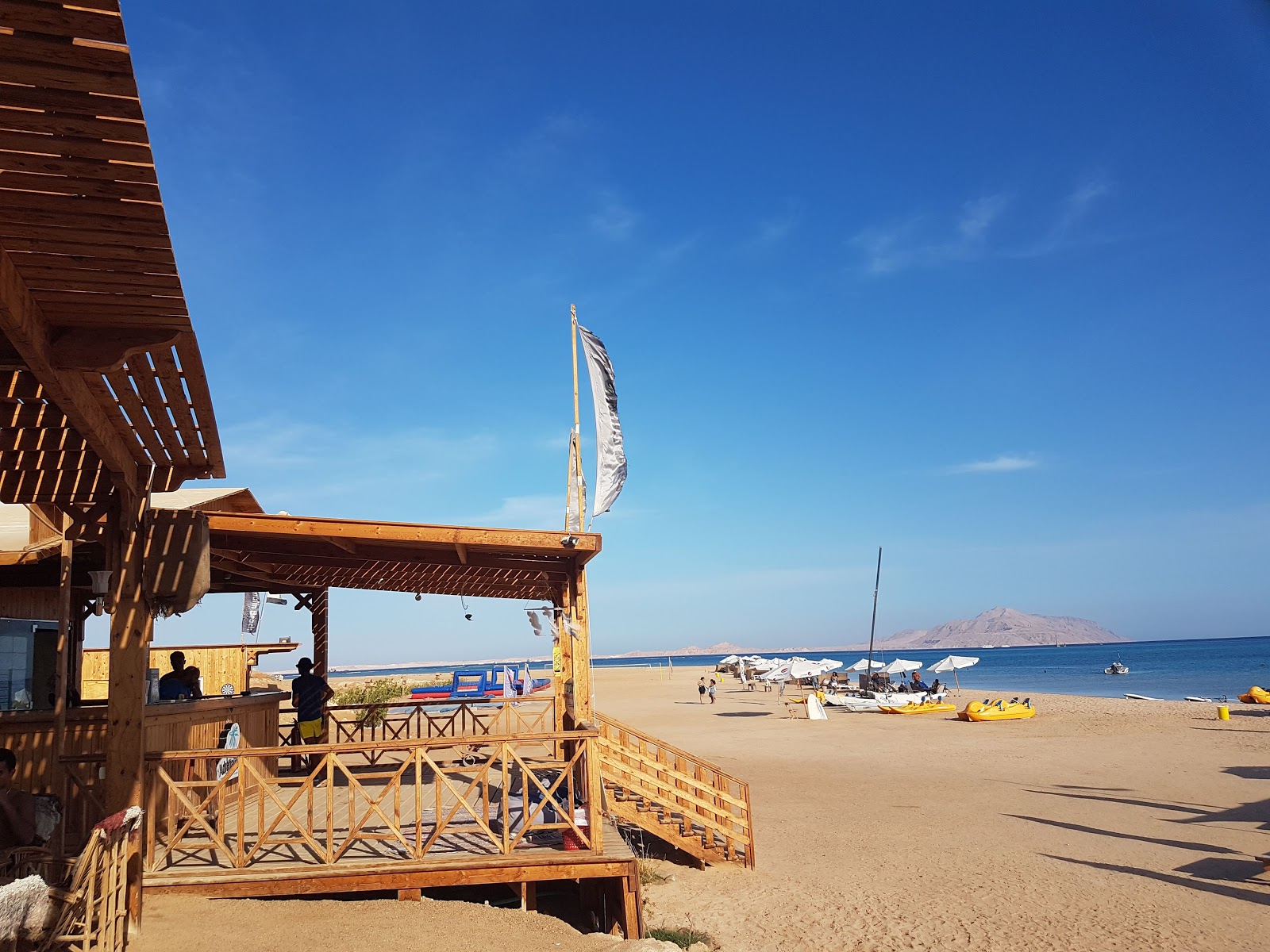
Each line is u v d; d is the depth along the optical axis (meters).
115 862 5.66
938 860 11.61
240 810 7.41
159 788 8.13
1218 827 13.28
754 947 8.39
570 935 6.92
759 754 23.05
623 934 7.95
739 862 11.64
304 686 13.16
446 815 9.70
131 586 6.57
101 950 5.28
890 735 27.48
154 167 3.16
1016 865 11.27
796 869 11.29
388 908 7.09
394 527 9.65
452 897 9.16
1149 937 8.43
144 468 6.82
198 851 8.01
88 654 19.33
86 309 4.31
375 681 31.59
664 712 39.69
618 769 11.66
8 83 2.72
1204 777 17.89
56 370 4.54
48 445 6.17
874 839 12.89
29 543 10.07
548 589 13.76
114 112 2.87
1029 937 8.50
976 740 25.39
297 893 7.21
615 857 7.82
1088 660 140.00
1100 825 13.62
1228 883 10.30
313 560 11.40
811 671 47.19
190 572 6.70
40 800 6.57
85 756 7.68
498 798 10.68
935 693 40.31
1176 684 67.62
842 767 20.44
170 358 5.04
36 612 11.83
